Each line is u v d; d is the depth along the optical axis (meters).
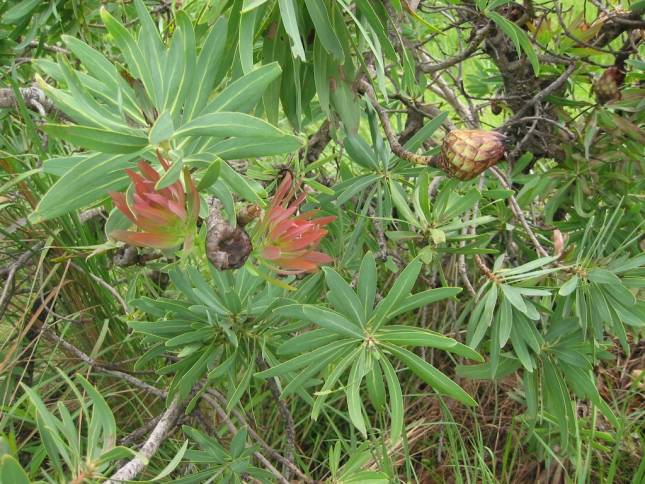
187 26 0.54
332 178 1.19
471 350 0.70
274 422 1.15
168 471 0.58
